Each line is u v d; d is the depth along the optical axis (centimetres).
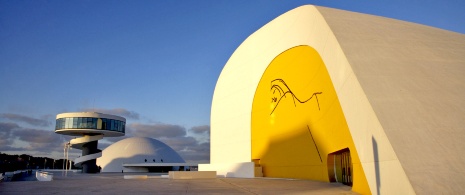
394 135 812
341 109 1302
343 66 1130
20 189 1371
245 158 2652
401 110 886
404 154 765
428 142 796
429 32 1451
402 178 730
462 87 988
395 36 1309
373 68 1052
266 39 2523
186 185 1605
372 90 954
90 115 5300
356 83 998
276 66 2338
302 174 1948
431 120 856
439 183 702
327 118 1538
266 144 2409
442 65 1107
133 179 2345
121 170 6856
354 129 1045
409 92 953
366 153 941
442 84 998
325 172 1667
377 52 1148
